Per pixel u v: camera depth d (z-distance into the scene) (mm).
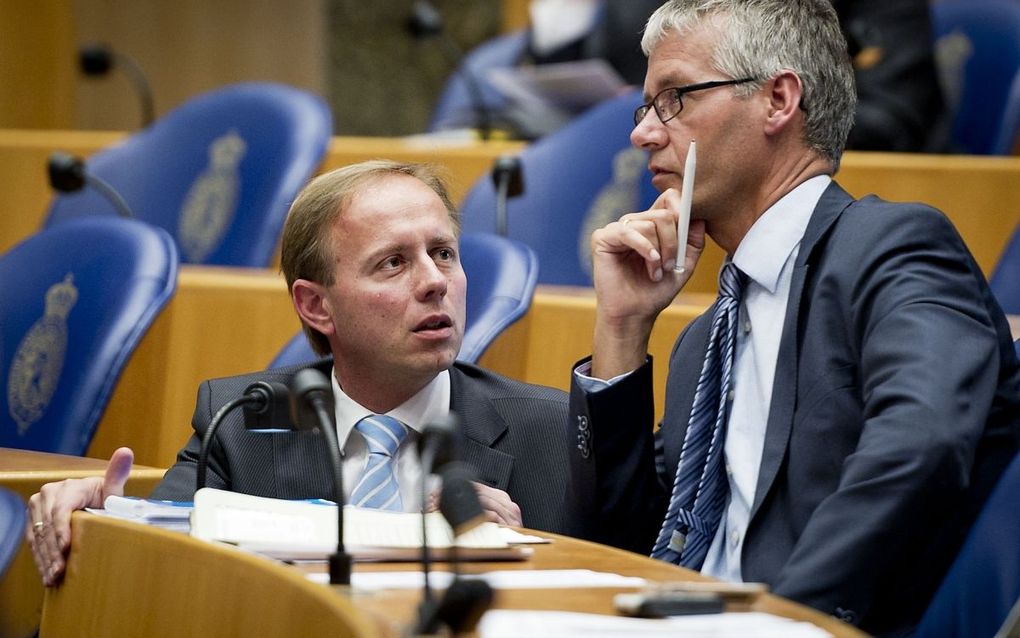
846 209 6406
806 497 6012
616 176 11055
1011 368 6156
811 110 6531
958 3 14617
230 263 11719
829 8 6672
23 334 9336
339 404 6977
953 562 5824
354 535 5297
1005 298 9164
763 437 6344
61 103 18766
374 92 22797
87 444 8703
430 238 6887
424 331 6820
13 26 18359
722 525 6406
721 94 6547
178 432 9945
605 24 14141
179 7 21328
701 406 6566
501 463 6984
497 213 10523
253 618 4531
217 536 5164
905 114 12656
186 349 9977
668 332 9031
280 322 9797
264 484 6832
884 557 5426
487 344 8156
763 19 6547
